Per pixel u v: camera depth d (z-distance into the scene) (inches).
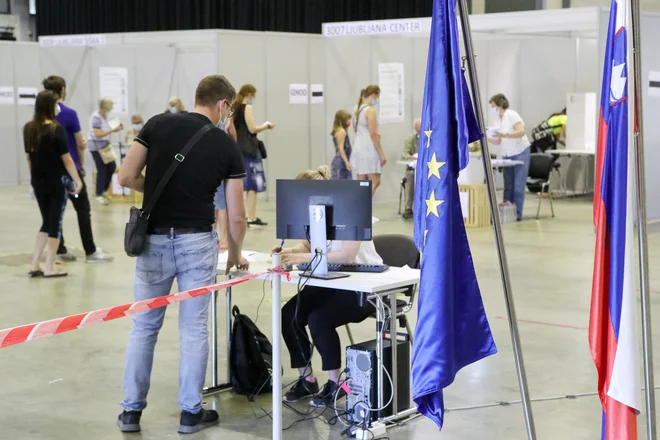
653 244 333.4
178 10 631.2
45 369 188.1
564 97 518.3
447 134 98.1
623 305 102.5
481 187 390.9
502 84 498.0
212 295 171.5
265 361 172.1
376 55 453.1
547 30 396.8
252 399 168.1
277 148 462.6
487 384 174.9
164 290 150.3
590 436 147.2
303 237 151.7
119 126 478.3
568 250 330.3
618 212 102.6
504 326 219.9
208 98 150.6
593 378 178.7
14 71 572.4
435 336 98.8
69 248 338.0
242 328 170.7
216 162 147.9
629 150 101.3
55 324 109.7
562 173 504.7
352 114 446.3
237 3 601.6
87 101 528.4
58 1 699.4
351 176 412.5
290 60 458.6
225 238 312.7
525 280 276.5
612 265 104.1
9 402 167.0
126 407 152.0
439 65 98.3
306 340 167.0
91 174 538.0
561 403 163.6
